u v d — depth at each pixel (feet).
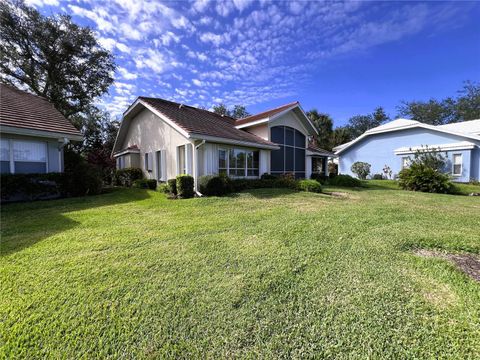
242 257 12.01
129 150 49.49
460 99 100.27
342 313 7.61
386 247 13.17
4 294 8.79
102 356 6.22
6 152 28.68
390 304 8.02
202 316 7.57
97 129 80.07
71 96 62.23
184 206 26.05
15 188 27.48
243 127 54.03
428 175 43.62
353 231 16.19
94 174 35.96
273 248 13.21
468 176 52.65
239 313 7.69
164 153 42.39
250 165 45.96
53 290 9.00
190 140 34.71
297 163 59.67
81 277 9.98
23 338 6.73
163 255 12.31
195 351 6.30
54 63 57.26
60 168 33.63
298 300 8.34
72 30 56.85
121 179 51.08
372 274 10.09
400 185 48.21
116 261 11.57
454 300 8.23
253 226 17.78
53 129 31.86
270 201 29.30
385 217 20.26
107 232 16.33
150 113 46.44
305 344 6.48
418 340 6.50
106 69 63.93
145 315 7.64
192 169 36.58
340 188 47.85
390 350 6.22
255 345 6.46
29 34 52.13
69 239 14.79
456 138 55.67
